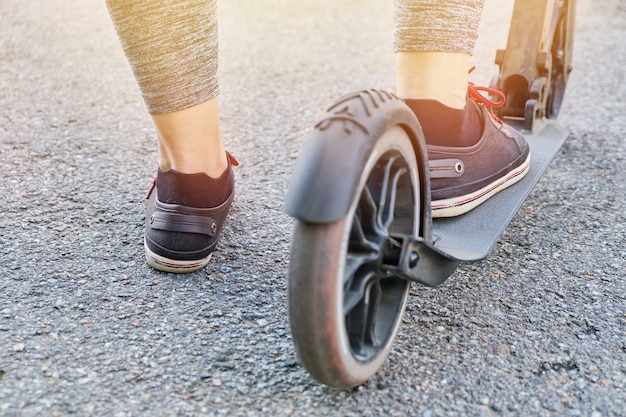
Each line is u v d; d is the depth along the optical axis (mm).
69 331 1329
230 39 3381
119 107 2518
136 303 1428
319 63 3059
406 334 1346
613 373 1244
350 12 3844
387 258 1142
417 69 1453
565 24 2117
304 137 2312
